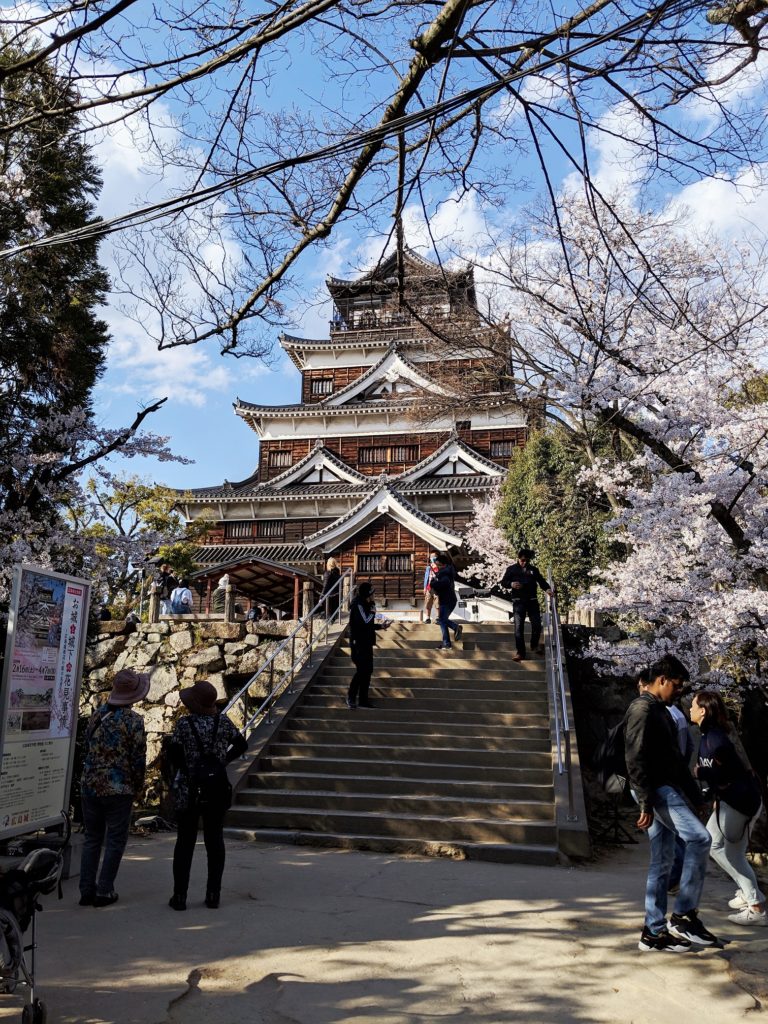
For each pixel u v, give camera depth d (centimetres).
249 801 1005
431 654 1434
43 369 1173
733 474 1124
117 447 1172
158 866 763
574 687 1512
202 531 3653
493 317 1447
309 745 1127
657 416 1207
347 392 4316
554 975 476
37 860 401
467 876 759
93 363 1216
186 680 1636
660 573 1188
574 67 523
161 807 1032
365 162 586
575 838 865
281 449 4381
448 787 1008
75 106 496
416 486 3781
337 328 4378
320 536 3559
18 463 1098
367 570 3597
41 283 1149
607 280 1238
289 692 1285
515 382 1532
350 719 1226
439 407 1702
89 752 625
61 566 1185
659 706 536
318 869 772
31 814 566
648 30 451
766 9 478
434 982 462
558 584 2338
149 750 1608
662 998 443
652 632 1291
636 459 1249
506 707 1224
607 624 1639
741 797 602
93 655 1702
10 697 538
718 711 625
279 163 523
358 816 938
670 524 1122
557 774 970
